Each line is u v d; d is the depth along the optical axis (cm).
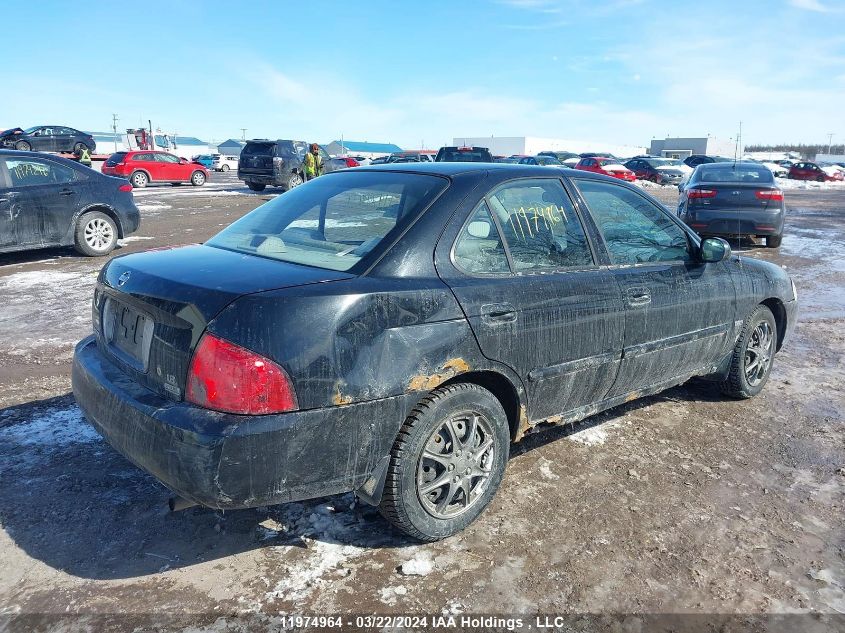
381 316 259
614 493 343
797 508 336
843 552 299
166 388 255
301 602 255
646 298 366
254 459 236
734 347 456
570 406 348
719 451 396
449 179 313
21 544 287
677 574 280
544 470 366
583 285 335
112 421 264
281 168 2230
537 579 273
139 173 2620
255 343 237
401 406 267
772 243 1203
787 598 268
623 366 362
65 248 1059
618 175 3148
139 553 283
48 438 385
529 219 329
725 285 427
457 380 294
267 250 307
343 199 325
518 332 303
